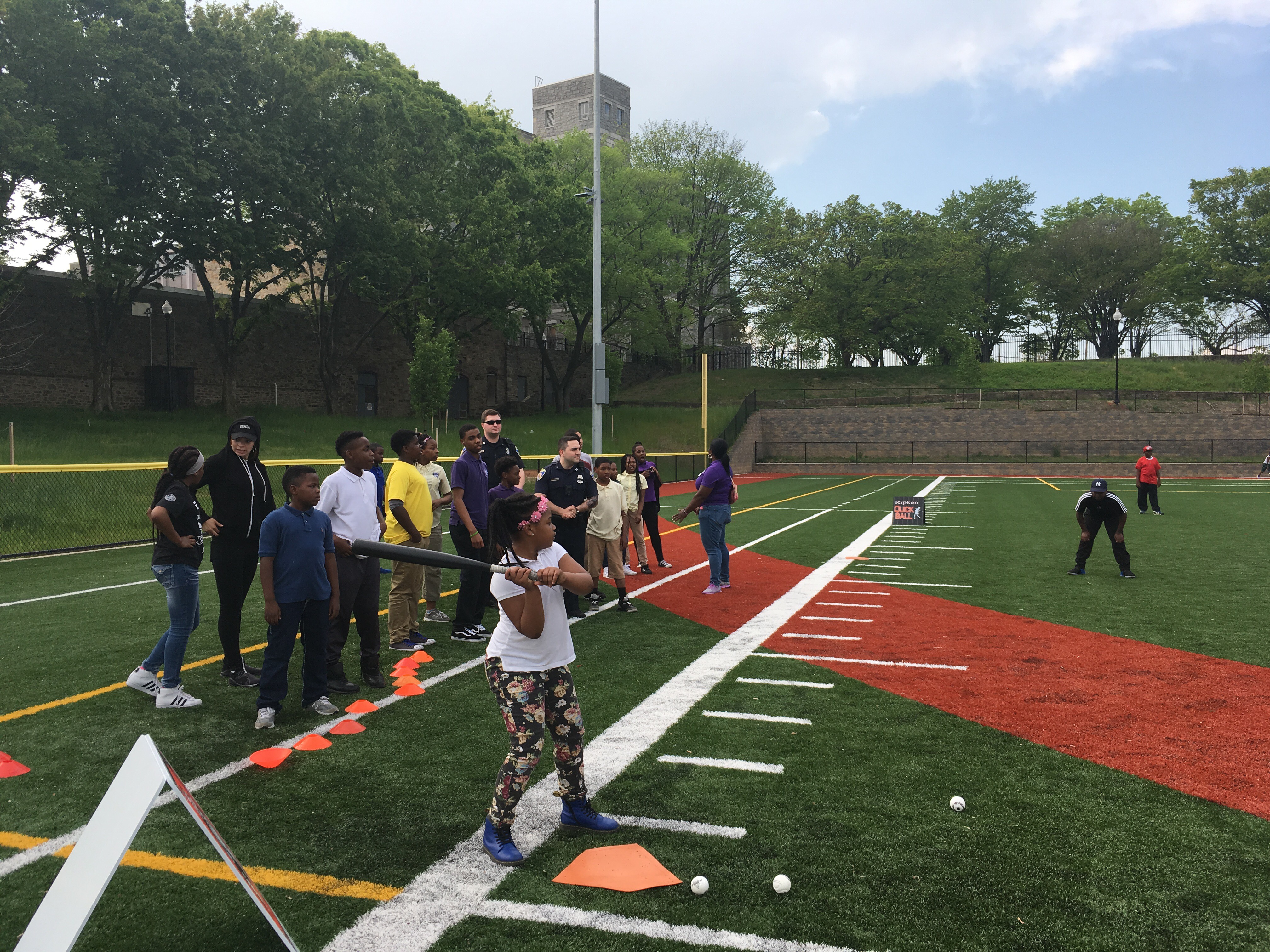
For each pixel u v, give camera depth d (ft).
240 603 20.01
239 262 95.91
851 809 13.19
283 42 99.55
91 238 87.71
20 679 20.83
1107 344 224.12
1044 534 51.96
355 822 12.86
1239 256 199.41
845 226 201.57
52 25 79.92
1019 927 9.84
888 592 32.81
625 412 164.45
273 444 94.38
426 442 24.68
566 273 143.43
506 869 11.38
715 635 25.63
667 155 200.85
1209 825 12.55
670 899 10.53
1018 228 229.66
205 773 14.88
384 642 25.68
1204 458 142.82
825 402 176.24
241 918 10.20
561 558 11.95
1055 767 14.92
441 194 122.21
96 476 59.47
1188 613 28.32
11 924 10.14
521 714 11.71
